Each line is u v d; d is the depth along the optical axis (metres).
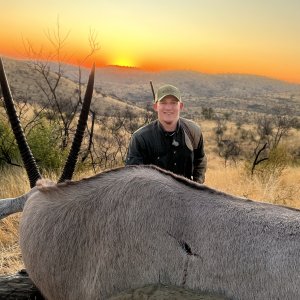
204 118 93.69
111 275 2.91
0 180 10.18
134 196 2.96
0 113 12.31
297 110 180.12
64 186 3.35
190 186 3.00
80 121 3.85
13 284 4.01
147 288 2.72
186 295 2.62
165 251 2.79
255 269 2.55
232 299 2.57
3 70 3.77
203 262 2.68
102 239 2.99
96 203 3.10
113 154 15.71
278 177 13.31
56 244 3.20
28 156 3.91
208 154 48.19
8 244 6.74
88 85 3.82
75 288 3.13
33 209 3.43
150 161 4.82
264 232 2.64
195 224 2.78
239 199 2.91
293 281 2.46
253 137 65.75
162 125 4.77
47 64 15.25
